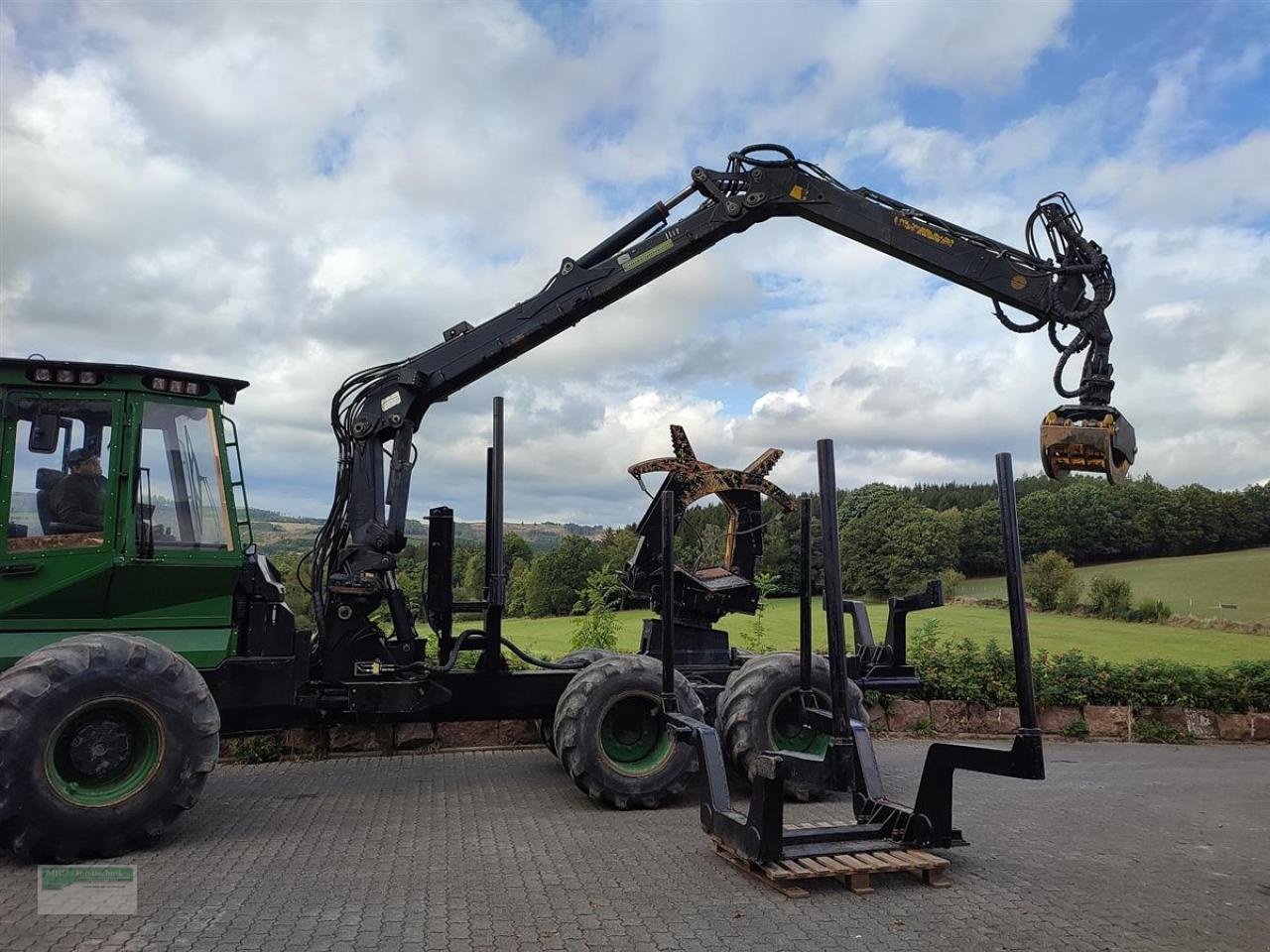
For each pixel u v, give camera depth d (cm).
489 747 923
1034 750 467
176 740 538
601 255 783
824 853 494
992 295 748
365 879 489
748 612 823
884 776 827
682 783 668
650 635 823
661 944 403
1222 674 1188
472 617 996
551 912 441
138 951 385
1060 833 627
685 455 796
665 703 605
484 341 756
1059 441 687
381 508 731
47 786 502
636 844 567
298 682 647
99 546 586
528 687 746
